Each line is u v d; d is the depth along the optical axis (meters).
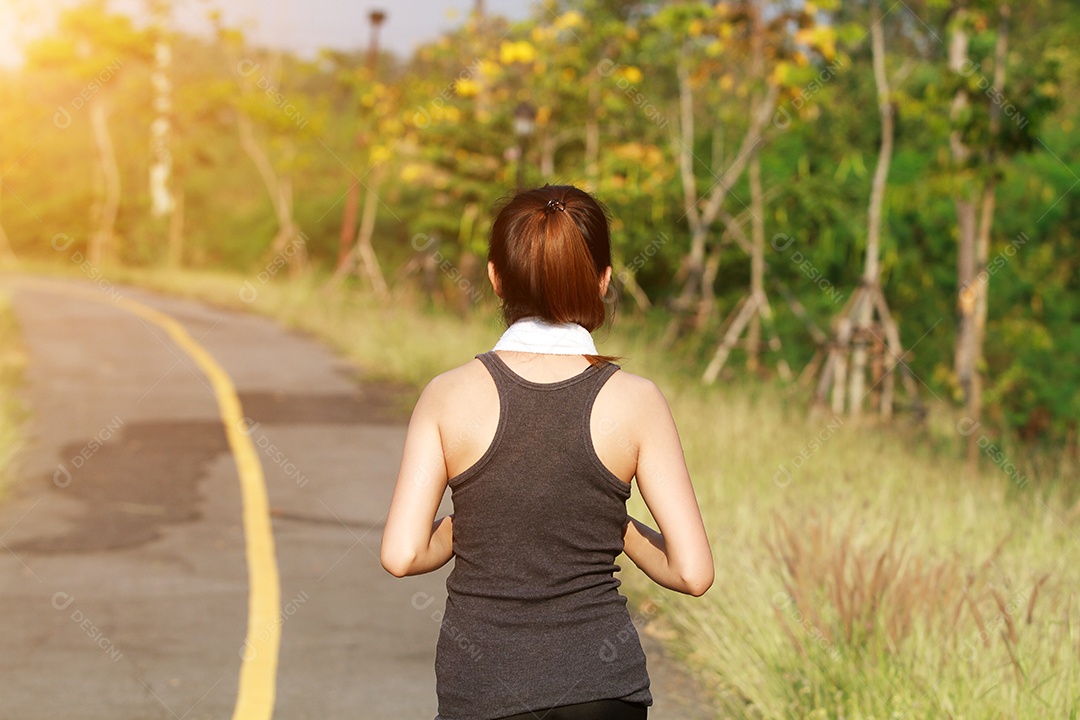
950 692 5.60
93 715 6.21
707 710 6.36
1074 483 11.59
